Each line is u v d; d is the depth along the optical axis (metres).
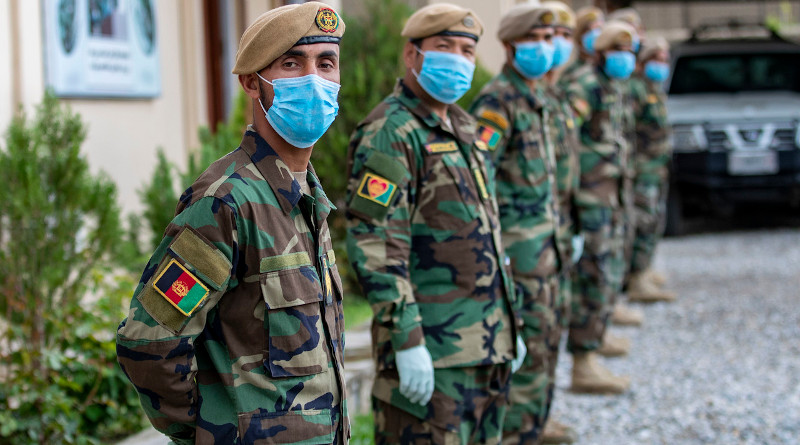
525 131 3.77
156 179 5.27
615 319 7.16
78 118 3.97
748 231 12.01
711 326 7.04
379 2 6.71
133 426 4.18
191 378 1.91
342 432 2.07
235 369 1.93
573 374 5.48
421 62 3.03
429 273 3.01
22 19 5.01
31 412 3.68
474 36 3.05
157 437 3.85
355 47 6.59
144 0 6.32
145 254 5.16
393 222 2.93
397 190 2.92
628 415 5.04
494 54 9.84
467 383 3.01
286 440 1.93
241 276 1.94
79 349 3.95
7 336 3.77
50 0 5.24
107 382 3.99
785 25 21.59
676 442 4.60
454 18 3.00
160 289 1.87
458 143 3.07
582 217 5.24
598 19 5.73
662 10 20.83
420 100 3.04
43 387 3.71
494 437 3.17
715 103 11.16
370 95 6.49
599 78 5.33
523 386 3.75
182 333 1.88
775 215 12.55
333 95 2.04
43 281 3.79
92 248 4.05
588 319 5.33
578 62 5.63
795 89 11.62
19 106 3.96
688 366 5.99
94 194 3.99
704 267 9.48
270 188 1.98
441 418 2.98
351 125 6.50
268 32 1.95
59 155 3.88
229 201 1.90
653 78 7.46
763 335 6.72
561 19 4.42
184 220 1.90
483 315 3.02
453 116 3.14
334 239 6.72
